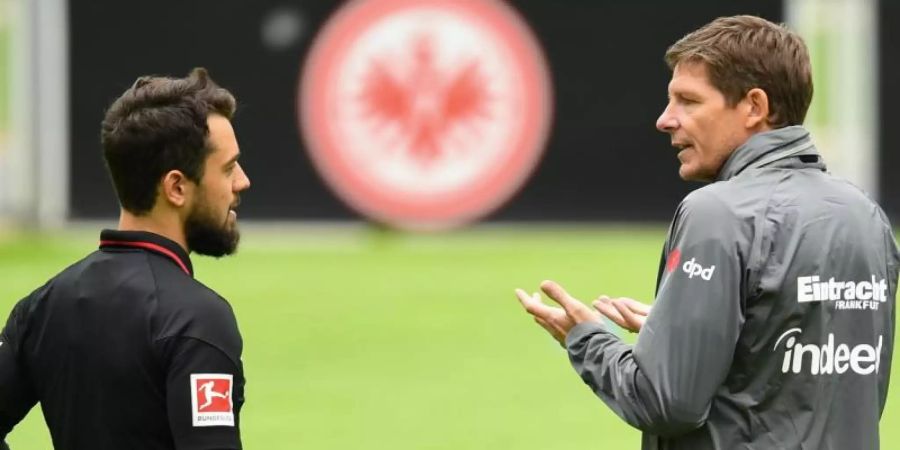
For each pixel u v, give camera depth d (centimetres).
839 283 935
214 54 4466
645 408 917
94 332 902
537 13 4500
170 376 880
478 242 4422
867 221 959
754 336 928
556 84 4519
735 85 962
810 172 965
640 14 4522
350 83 4469
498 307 3347
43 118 4453
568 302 999
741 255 921
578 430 2244
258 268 3919
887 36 4562
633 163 4547
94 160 4475
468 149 4497
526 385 2573
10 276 3728
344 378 2620
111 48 4447
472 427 2262
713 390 910
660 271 978
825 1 4566
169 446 898
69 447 920
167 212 932
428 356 2834
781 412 934
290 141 4484
